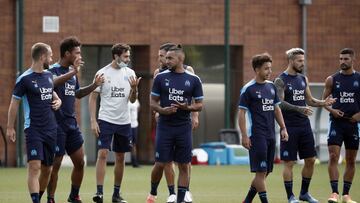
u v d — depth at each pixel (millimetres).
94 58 73312
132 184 51188
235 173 60844
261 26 75688
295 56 38375
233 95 76438
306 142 38562
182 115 36125
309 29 76438
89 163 73250
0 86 70375
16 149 70250
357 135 39281
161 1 73688
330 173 39312
